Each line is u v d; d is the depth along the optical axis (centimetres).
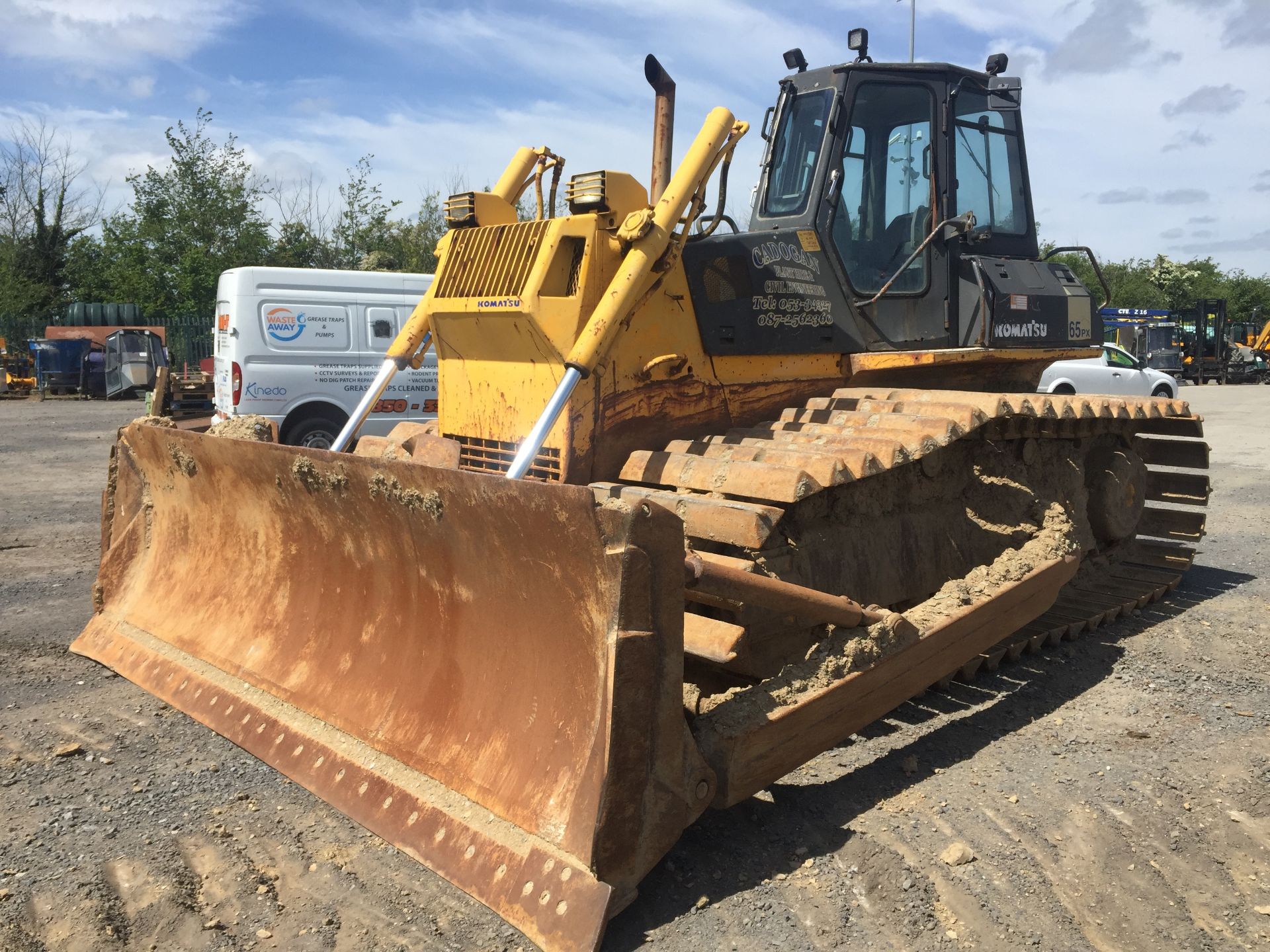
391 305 1141
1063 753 424
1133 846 345
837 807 374
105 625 527
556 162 567
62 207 3650
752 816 366
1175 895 317
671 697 300
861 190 567
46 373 2397
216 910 305
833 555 446
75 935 292
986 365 619
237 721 414
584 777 298
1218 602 655
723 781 330
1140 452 705
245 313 1061
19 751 417
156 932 294
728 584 328
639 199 465
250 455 430
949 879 324
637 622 289
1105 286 659
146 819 361
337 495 393
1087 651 558
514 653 337
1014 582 470
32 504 1001
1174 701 482
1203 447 677
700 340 490
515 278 470
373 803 346
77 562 757
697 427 494
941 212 581
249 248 3506
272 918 301
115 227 3641
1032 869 331
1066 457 592
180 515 514
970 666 500
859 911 307
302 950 286
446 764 340
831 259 545
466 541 340
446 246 521
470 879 304
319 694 400
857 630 392
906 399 489
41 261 3562
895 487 478
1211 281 6219
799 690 363
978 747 431
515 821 309
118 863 331
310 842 345
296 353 1084
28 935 292
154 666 475
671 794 301
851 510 454
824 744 369
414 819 332
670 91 480
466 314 489
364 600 404
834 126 543
